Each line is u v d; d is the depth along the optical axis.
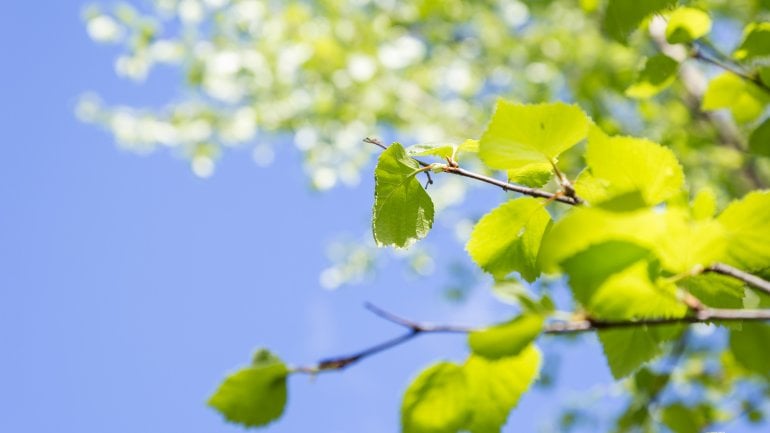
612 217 0.65
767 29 0.81
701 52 0.82
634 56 2.14
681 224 0.66
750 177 1.98
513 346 0.65
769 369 0.76
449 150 0.74
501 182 0.73
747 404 1.10
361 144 3.16
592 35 2.68
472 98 3.13
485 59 3.16
